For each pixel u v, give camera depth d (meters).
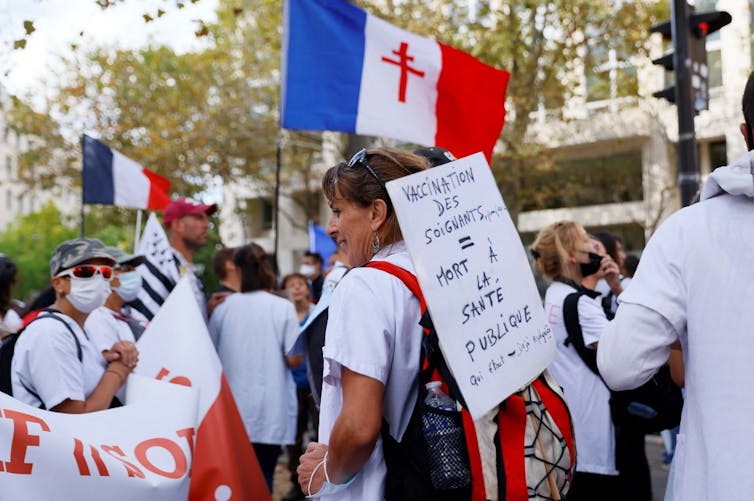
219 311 5.68
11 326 5.39
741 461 1.90
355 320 2.20
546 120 19.34
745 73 18.48
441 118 5.55
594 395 3.78
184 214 5.95
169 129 20.20
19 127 21.73
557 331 3.88
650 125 20.95
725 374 1.96
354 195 2.40
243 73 20.66
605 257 4.14
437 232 2.15
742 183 2.02
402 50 5.51
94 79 20.78
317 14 5.49
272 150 21.92
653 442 9.43
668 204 20.97
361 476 2.29
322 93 5.48
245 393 5.48
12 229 46.31
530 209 23.64
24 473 2.83
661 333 2.07
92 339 3.87
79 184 22.48
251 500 4.00
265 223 31.69
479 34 16.12
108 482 2.98
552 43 16.66
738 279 1.99
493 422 2.24
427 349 2.21
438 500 2.20
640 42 16.58
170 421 3.27
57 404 3.29
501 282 2.28
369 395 2.14
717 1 18.59
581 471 3.78
